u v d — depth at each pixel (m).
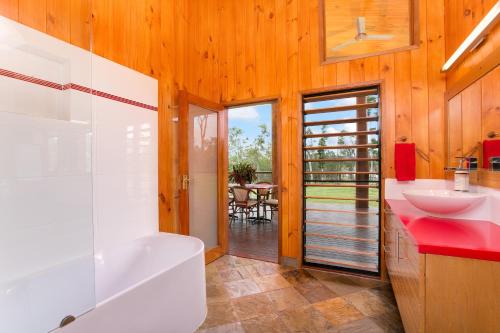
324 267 2.85
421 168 2.48
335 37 2.87
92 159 1.92
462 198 1.58
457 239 1.23
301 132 2.92
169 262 2.19
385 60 2.61
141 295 1.39
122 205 2.16
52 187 1.59
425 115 2.47
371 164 3.03
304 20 2.95
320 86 2.86
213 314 2.03
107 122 2.06
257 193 5.56
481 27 1.69
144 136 2.40
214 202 3.28
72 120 1.76
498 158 1.61
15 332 1.38
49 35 1.68
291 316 2.00
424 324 1.14
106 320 1.22
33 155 1.51
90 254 1.76
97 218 1.96
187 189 2.66
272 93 3.08
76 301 1.61
